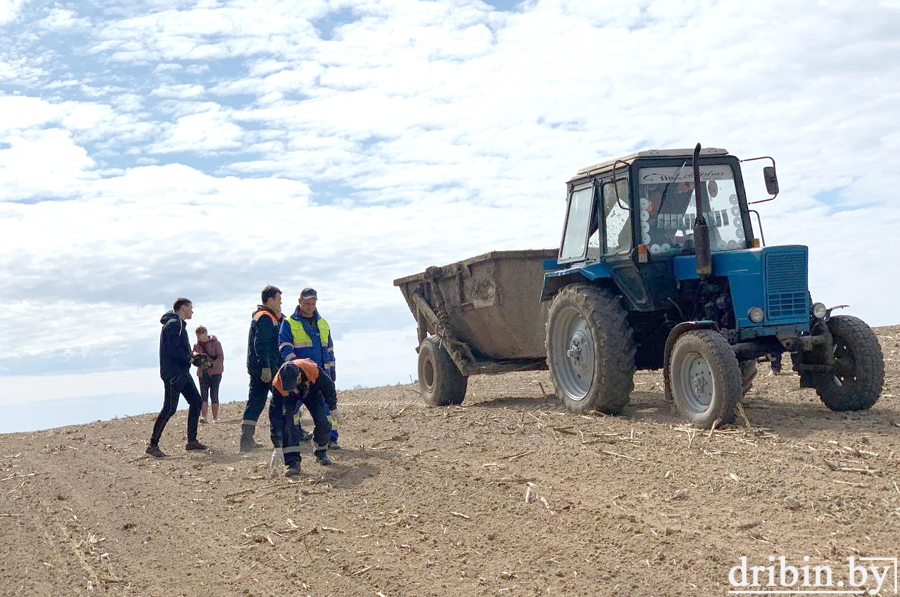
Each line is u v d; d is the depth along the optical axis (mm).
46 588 6180
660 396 10781
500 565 5508
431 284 12523
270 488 8219
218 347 13883
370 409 12758
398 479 7840
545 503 6508
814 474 6359
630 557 5312
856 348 8344
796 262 8484
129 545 7012
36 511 8445
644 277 9188
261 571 6027
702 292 9047
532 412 10148
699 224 8617
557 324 10164
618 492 6559
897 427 7586
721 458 7039
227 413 15266
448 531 6277
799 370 8828
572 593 4926
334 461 8898
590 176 10141
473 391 14109
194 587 5875
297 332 9195
